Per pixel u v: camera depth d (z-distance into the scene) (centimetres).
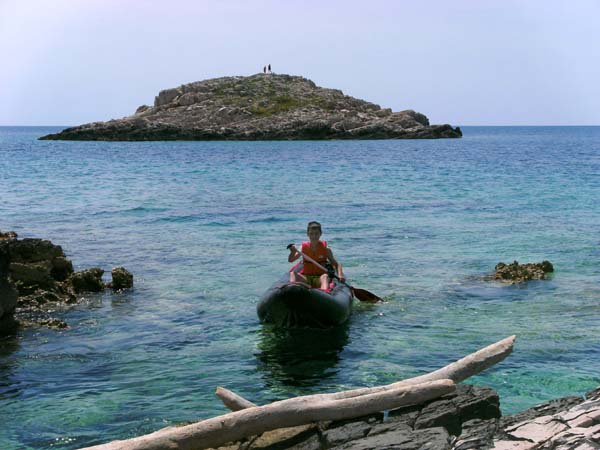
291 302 955
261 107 10731
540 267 1306
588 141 11325
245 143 9019
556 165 4575
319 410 527
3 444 612
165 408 694
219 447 521
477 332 945
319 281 1072
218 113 10350
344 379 777
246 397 726
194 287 1221
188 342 918
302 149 7325
